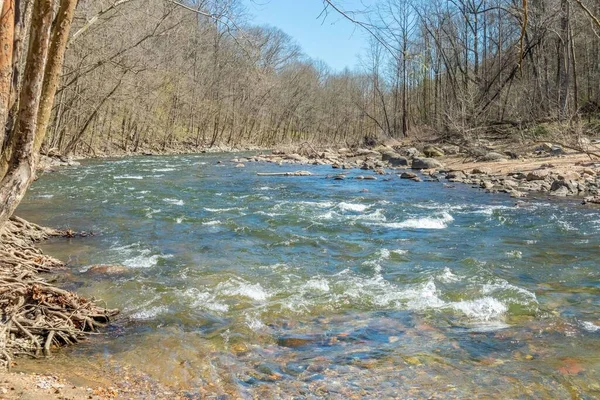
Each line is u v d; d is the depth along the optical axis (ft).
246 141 203.00
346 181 72.95
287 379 15.71
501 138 101.96
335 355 17.46
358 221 42.83
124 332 19.45
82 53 78.84
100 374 15.89
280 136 235.81
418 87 181.37
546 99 109.19
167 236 36.50
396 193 59.82
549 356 17.25
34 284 21.12
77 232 36.91
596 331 19.42
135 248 32.60
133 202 51.67
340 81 268.41
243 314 21.35
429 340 18.75
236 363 16.81
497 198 54.08
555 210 46.11
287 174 82.28
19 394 13.66
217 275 27.02
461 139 105.29
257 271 28.12
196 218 43.50
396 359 17.11
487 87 111.65
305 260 30.73
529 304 22.49
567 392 14.84
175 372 16.15
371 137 169.37
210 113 173.47
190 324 20.26
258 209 48.83
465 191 59.77
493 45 135.64
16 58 17.07
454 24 128.57
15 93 18.25
